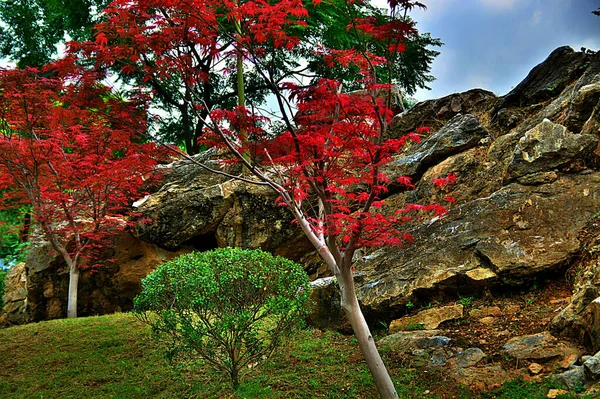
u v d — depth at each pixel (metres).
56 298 10.87
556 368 4.12
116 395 5.06
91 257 10.03
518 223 5.94
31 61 13.84
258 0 4.14
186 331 4.76
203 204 9.94
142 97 4.91
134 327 7.39
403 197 8.22
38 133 9.20
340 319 6.50
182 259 5.34
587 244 5.30
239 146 4.87
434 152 8.22
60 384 5.52
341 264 4.30
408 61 10.51
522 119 8.22
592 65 7.32
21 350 6.83
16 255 16.55
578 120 6.81
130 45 4.55
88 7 12.10
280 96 4.26
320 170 4.23
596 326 4.05
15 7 13.45
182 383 5.19
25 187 9.62
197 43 4.46
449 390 4.30
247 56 4.51
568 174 6.21
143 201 10.43
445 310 5.65
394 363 5.01
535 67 8.52
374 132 4.41
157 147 4.97
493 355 4.64
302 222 4.54
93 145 8.85
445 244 6.34
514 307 5.38
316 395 4.64
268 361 5.40
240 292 4.85
